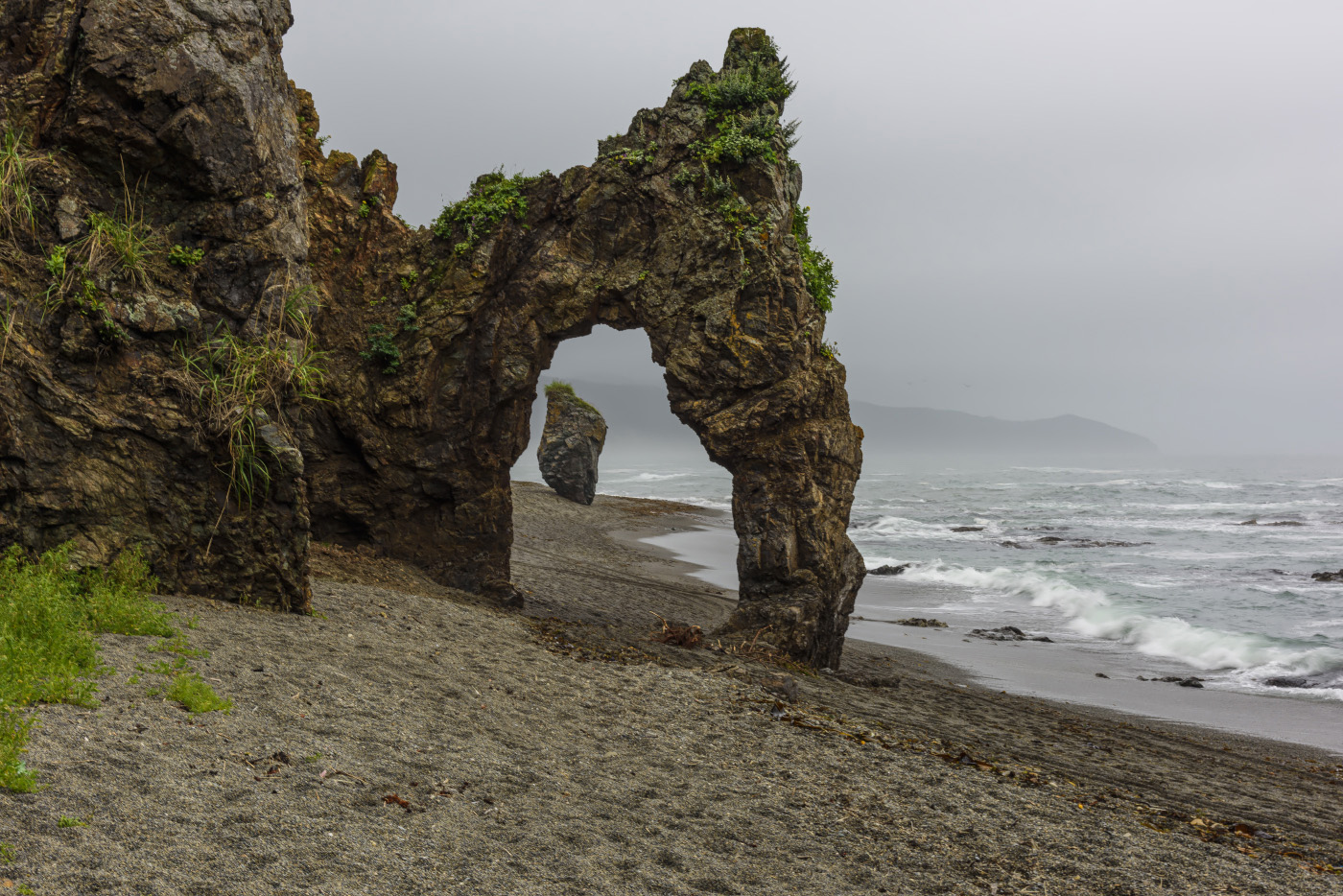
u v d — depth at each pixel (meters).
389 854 4.68
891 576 34.59
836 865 5.48
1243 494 81.12
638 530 47.50
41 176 9.92
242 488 10.86
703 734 8.34
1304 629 23.36
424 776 6.01
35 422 9.47
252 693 7.09
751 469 16.52
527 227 17.97
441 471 18.25
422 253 18.19
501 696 8.73
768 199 16.64
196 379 10.60
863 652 19.88
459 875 4.58
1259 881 5.89
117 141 10.29
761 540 16.30
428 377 17.80
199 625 8.98
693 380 16.58
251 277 11.17
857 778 7.40
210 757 5.52
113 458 10.02
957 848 5.99
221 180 10.84
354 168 18.48
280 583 11.09
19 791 4.43
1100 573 34.28
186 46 10.55
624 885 4.80
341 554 17.45
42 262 9.76
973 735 11.03
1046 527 54.50
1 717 5.07
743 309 16.28
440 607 13.62
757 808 6.38
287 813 4.91
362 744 6.39
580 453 55.81
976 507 69.75
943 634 23.39
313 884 4.19
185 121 10.41
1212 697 16.98
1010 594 30.23
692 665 12.62
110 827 4.31
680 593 25.97
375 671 8.70
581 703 8.97
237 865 4.23
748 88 16.70
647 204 17.25
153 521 10.30
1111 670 19.45
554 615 18.75
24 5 10.41
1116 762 10.64
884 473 147.50
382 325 17.86
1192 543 45.44
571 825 5.57
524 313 17.84
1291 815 8.81
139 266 10.23
